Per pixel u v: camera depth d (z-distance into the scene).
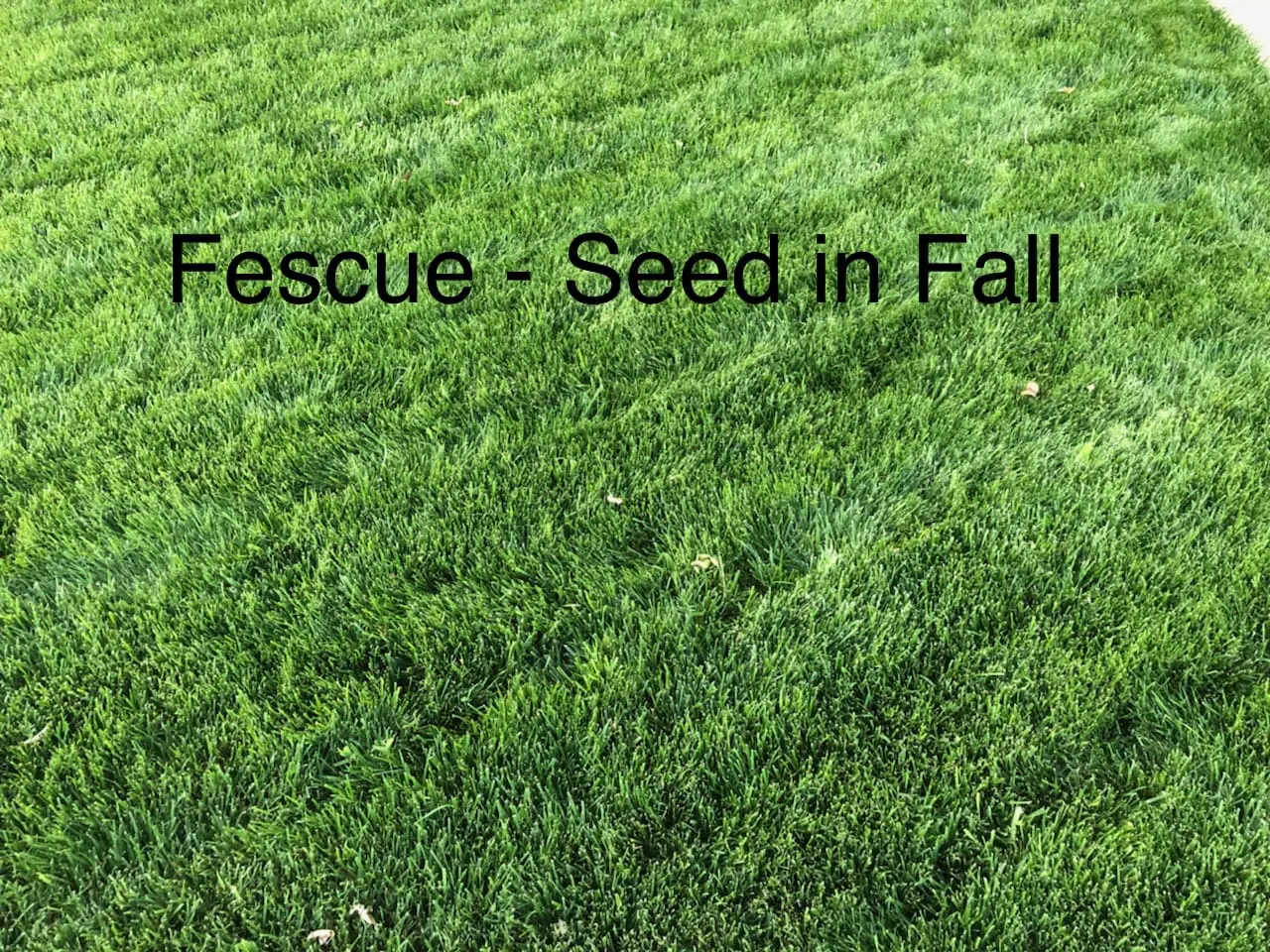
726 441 2.79
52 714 2.18
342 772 2.08
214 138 4.69
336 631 2.34
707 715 2.10
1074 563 2.39
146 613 2.37
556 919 1.84
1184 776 1.93
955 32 5.36
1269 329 3.06
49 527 2.64
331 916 1.84
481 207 4.04
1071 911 1.77
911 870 1.85
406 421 2.94
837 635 2.26
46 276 3.72
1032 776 1.97
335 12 6.25
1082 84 4.72
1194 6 5.48
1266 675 2.13
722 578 2.40
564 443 2.82
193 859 1.92
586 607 2.37
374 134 4.66
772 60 5.18
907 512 2.54
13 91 5.45
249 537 2.58
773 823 1.93
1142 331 3.08
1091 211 3.77
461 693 2.20
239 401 3.05
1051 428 2.78
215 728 2.12
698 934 1.78
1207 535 2.39
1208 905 1.77
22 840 1.96
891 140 4.34
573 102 4.84
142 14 6.46
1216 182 3.86
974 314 3.22
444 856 1.92
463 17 6.06
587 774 2.03
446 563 2.48
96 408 3.05
